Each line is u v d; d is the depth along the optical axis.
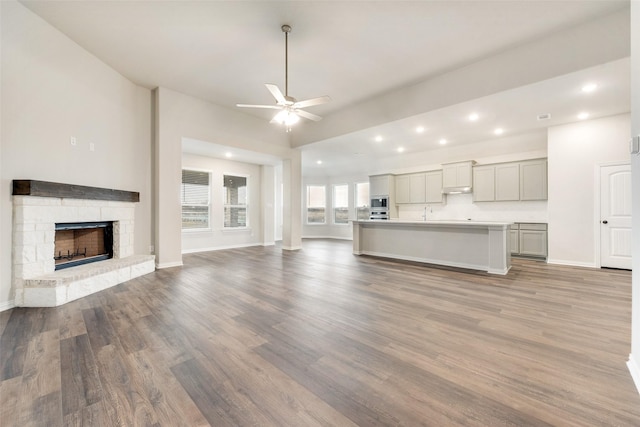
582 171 4.89
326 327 2.38
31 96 3.01
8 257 2.81
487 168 6.48
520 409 1.39
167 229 4.85
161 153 4.73
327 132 6.08
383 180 8.23
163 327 2.38
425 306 2.89
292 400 1.47
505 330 2.31
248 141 6.12
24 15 2.90
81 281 3.20
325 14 2.96
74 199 3.42
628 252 4.53
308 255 6.29
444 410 1.39
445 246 5.05
